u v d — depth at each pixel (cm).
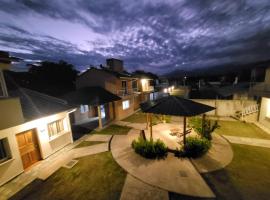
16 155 760
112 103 1862
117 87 1955
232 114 1825
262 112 1517
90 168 822
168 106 934
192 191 624
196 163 828
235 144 1080
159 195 610
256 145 1062
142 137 1087
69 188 673
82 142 1180
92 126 1602
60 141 1058
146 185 669
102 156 948
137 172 763
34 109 911
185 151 888
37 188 679
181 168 782
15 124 740
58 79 2595
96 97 1555
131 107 2234
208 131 1123
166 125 1488
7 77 1035
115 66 2364
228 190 631
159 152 893
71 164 865
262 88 1559
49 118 962
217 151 963
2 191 664
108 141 1188
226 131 1347
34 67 2500
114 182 702
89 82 1967
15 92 966
